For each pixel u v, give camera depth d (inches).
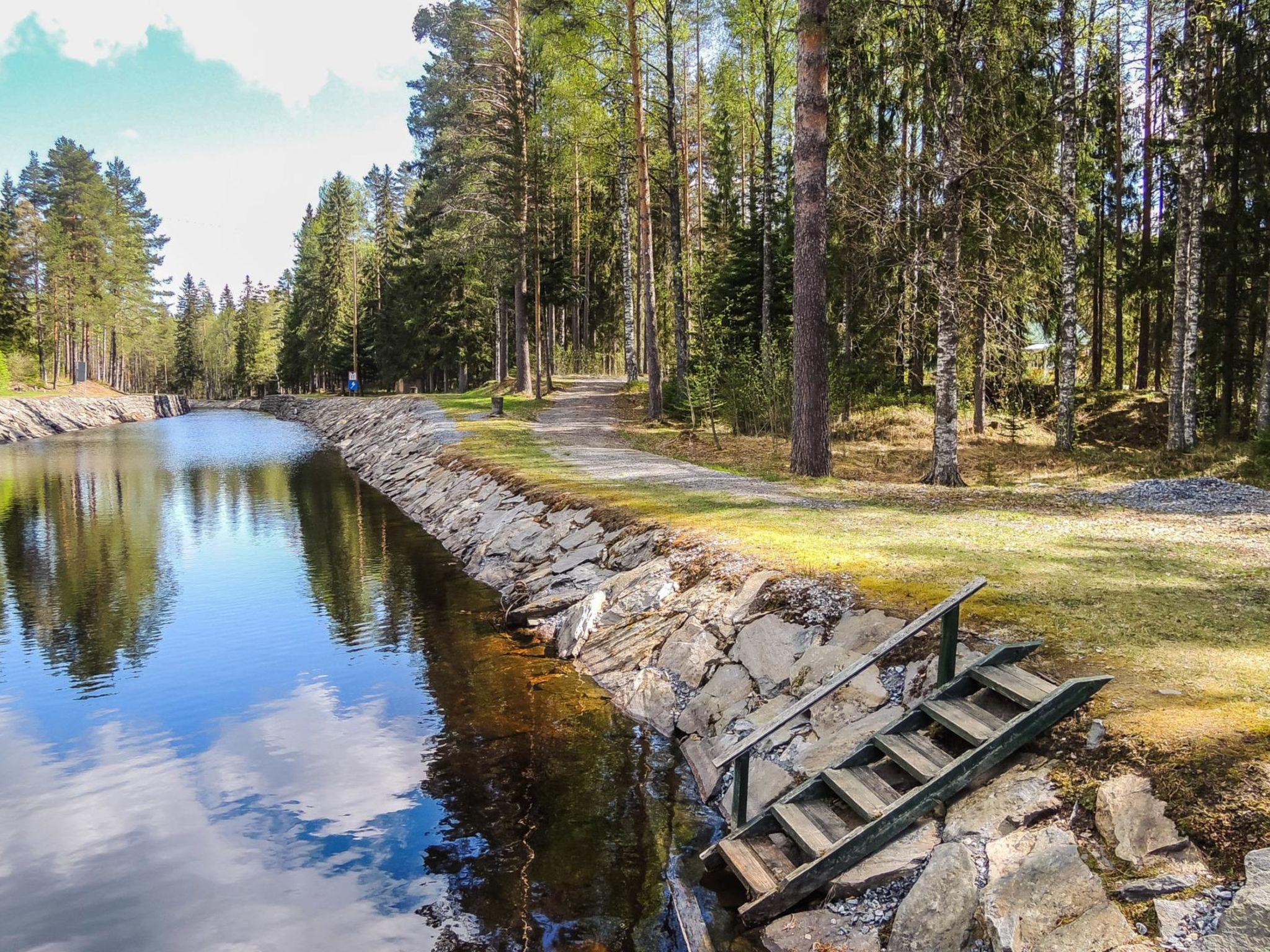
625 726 303.0
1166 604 267.4
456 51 1375.5
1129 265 1067.9
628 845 221.3
